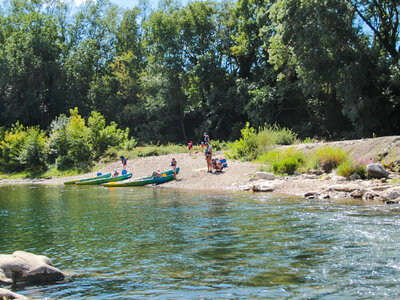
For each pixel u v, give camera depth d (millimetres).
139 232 8188
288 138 24750
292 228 7680
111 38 69625
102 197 15883
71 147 34281
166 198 14211
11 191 21562
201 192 15633
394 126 31125
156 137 58219
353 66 30375
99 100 63500
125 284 4941
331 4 29422
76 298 4488
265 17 41875
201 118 58969
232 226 8242
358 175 14188
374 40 33844
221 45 55062
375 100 29984
